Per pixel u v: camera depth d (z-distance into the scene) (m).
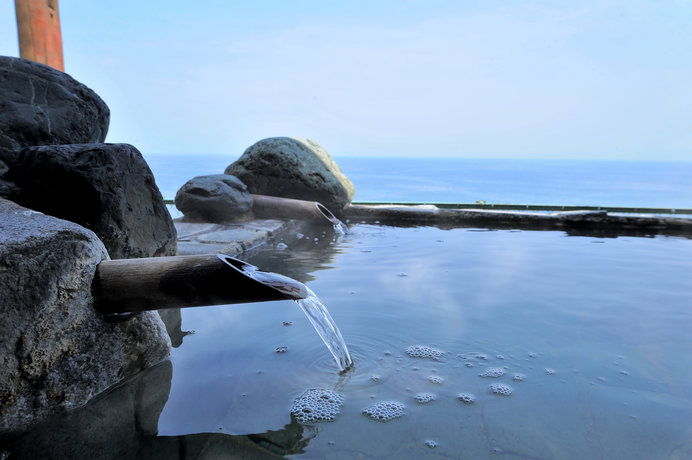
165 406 1.56
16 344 1.45
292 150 6.31
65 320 1.59
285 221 5.64
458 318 2.42
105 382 1.73
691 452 1.30
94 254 1.70
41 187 2.38
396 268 3.57
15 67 2.81
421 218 6.30
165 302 1.71
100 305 1.71
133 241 2.61
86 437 1.39
